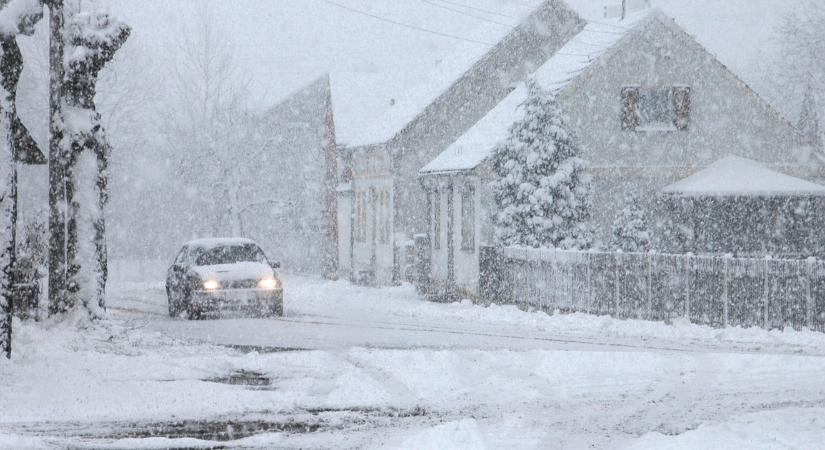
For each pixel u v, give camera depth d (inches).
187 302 1422.2
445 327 1286.9
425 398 726.5
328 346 1054.4
